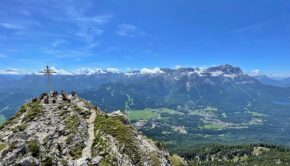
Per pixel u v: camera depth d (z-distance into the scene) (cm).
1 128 8662
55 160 5547
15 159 4991
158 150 8769
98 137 7756
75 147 7362
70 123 8344
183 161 10688
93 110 9862
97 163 6462
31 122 8512
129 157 7200
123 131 8094
